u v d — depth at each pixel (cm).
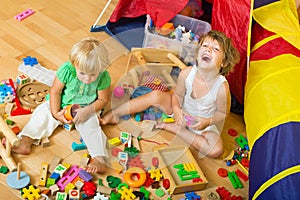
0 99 152
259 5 170
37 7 197
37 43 180
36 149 143
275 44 163
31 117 147
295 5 180
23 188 131
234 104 172
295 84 145
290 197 115
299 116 133
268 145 131
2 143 140
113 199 133
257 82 152
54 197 132
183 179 141
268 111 139
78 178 137
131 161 144
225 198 140
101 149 143
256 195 125
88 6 207
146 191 137
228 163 151
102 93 152
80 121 148
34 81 163
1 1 196
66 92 151
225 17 171
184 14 195
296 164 121
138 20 200
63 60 176
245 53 163
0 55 171
